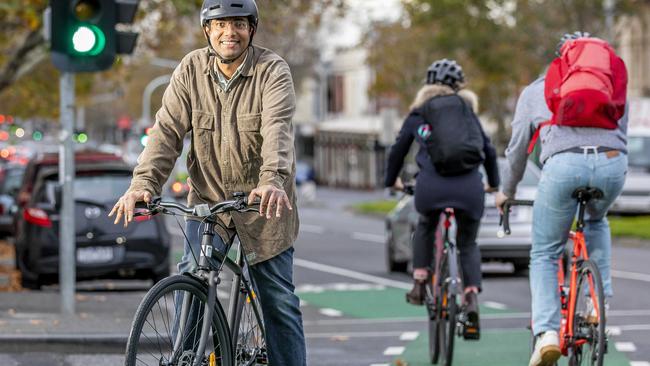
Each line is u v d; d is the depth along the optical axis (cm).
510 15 5609
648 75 6619
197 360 679
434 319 1197
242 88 715
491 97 6178
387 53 6781
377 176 8675
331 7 3494
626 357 1241
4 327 1359
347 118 9312
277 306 734
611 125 898
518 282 2119
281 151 692
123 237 1953
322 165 9781
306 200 6241
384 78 6856
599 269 941
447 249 1159
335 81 10950
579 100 887
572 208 914
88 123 12988
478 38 5500
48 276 1998
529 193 2123
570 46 916
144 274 1975
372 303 1883
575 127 903
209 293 687
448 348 1145
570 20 5466
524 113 938
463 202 1145
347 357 1277
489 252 2134
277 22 3369
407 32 6712
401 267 2409
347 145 9188
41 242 1972
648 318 1606
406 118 1185
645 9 6044
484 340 1395
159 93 10031
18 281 2211
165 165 718
